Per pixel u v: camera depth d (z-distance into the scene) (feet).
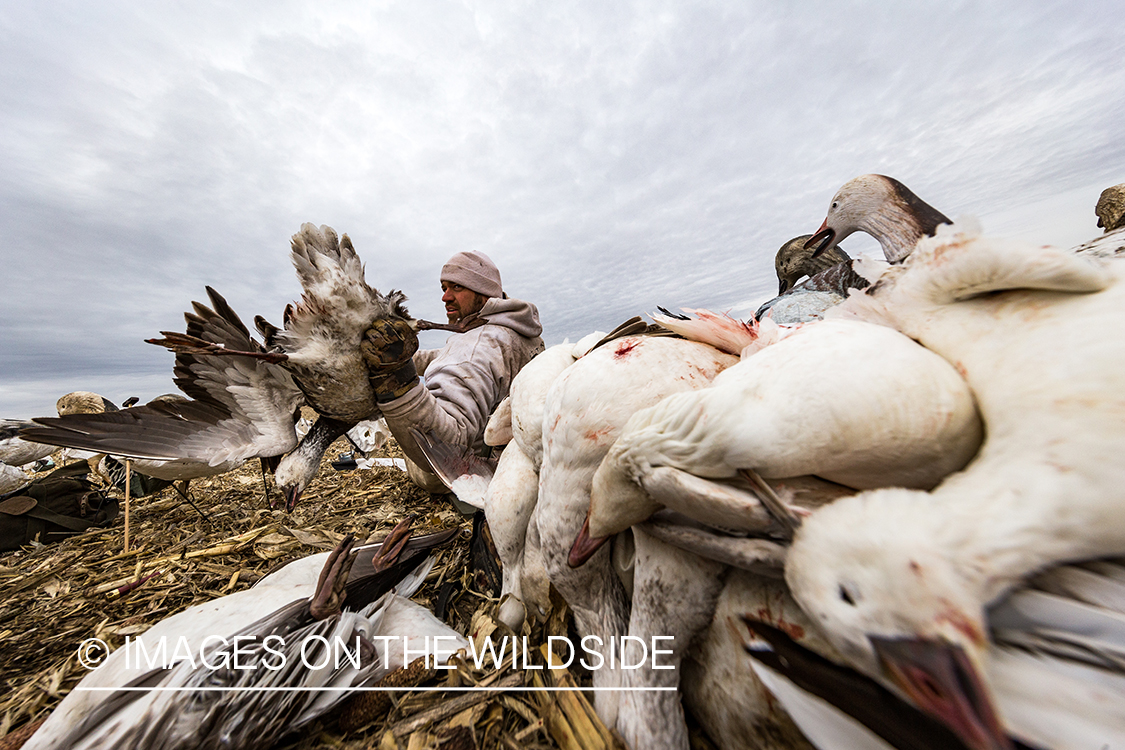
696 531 3.91
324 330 8.68
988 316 3.03
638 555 4.97
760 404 3.13
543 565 6.93
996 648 2.57
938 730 2.59
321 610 6.13
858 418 2.88
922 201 6.58
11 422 21.52
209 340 9.09
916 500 2.65
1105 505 2.26
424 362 16.28
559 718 5.24
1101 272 2.69
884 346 3.09
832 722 3.11
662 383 4.60
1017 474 2.48
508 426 9.10
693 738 4.97
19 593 12.07
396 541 7.75
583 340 7.12
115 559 13.69
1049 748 2.35
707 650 4.62
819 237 7.99
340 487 19.79
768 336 4.01
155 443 8.93
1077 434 2.37
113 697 4.92
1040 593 2.44
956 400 2.87
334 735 5.90
